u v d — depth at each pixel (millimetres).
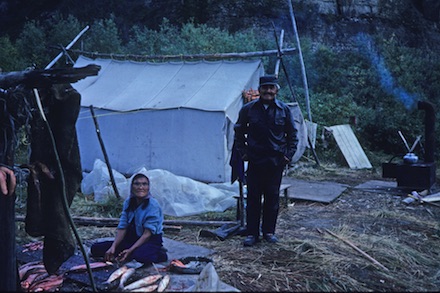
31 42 16391
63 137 3676
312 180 9906
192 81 9953
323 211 7324
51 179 3676
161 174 7441
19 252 5008
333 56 17266
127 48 16422
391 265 4867
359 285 4270
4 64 14875
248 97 9305
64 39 16188
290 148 5414
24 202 7160
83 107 10445
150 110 9445
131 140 9758
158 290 3857
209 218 6941
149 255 4527
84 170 10430
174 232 6066
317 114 14000
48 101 3625
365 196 8414
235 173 5891
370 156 12938
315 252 5105
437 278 4594
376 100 16172
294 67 16344
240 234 5871
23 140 3617
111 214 7062
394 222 6688
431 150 8828
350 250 5258
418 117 15219
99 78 11352
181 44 15086
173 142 9250
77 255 4797
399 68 16969
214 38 15180
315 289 4141
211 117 8828
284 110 5398
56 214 3771
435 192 8727
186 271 4324
